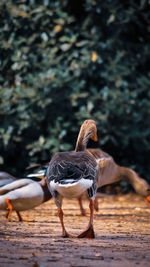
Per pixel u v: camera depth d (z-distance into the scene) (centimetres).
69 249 596
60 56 1728
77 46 1752
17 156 1873
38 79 1688
